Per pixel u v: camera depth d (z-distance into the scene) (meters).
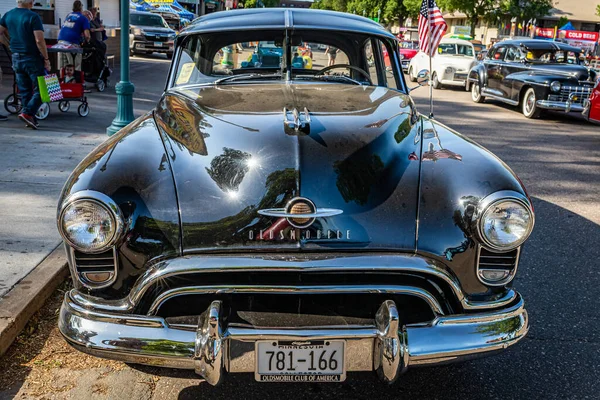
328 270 2.46
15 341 3.31
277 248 2.56
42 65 8.27
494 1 38.72
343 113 3.20
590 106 10.98
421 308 2.65
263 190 2.65
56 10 18.17
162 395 2.96
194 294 2.55
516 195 2.62
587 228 5.70
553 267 4.70
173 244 2.59
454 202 2.70
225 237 2.58
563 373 3.24
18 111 9.29
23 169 6.18
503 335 2.59
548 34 42.03
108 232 2.53
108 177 2.63
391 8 54.16
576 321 3.83
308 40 4.24
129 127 3.35
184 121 3.16
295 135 2.88
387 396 3.01
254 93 3.58
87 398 2.89
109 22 22.45
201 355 2.41
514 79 13.97
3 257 4.06
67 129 8.40
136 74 16.47
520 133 11.21
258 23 4.22
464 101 16.45
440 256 2.61
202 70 4.19
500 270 2.69
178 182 2.71
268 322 2.51
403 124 3.24
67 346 3.34
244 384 3.09
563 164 8.59
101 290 2.62
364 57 4.37
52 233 4.53
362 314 2.62
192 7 45.25
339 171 2.72
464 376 3.20
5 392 2.90
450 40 20.81
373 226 2.62
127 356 2.48
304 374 2.51
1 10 16.34
